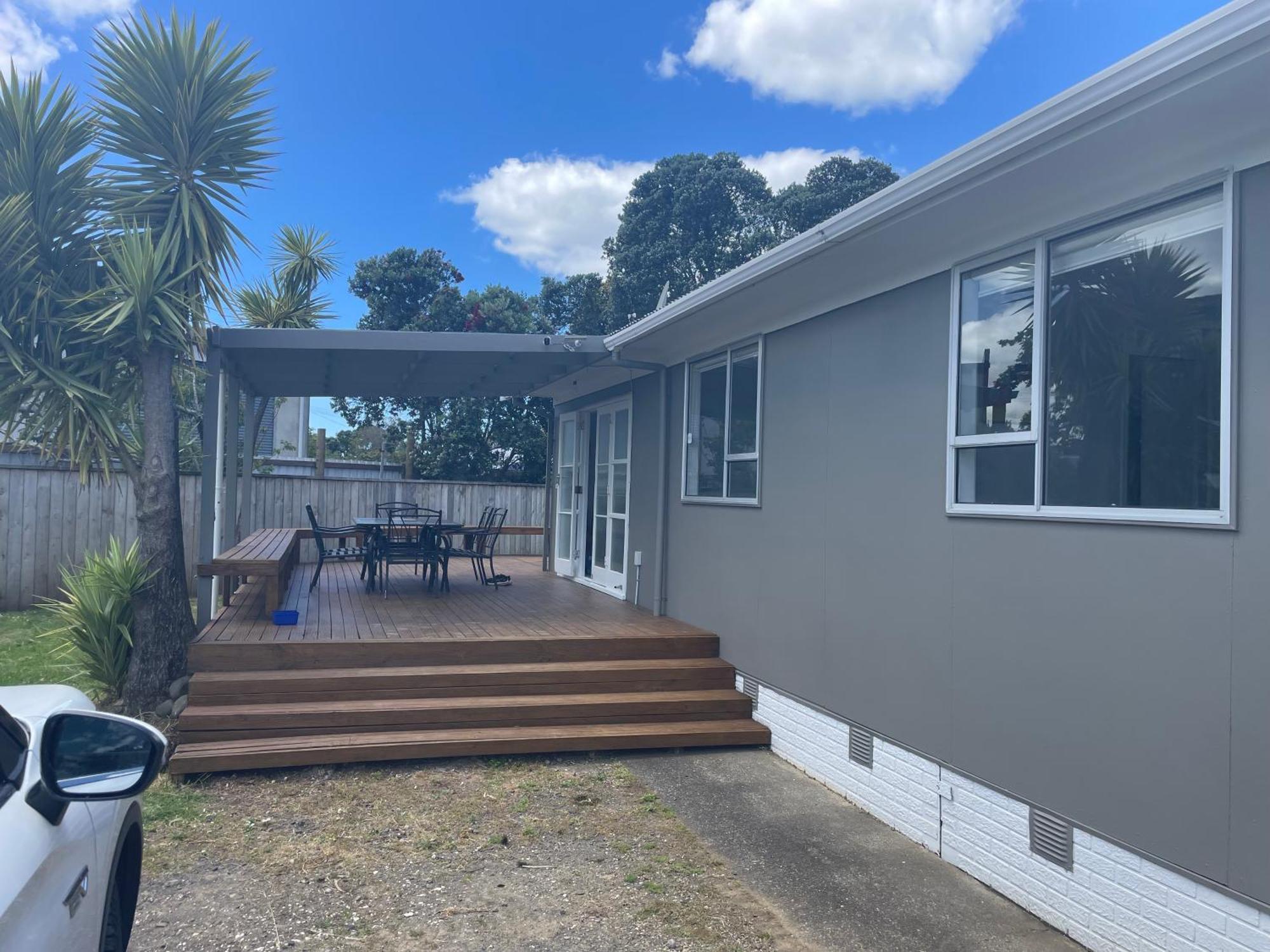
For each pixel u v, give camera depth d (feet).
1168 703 11.35
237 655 20.54
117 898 8.54
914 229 15.25
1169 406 11.71
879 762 17.26
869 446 18.04
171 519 22.98
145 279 20.89
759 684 22.12
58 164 21.68
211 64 22.80
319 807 16.84
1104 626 12.34
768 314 21.80
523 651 22.66
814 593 19.84
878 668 17.47
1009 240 14.40
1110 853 12.09
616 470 33.76
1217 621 10.77
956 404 15.52
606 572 34.27
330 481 46.91
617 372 31.63
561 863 14.70
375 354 27.50
